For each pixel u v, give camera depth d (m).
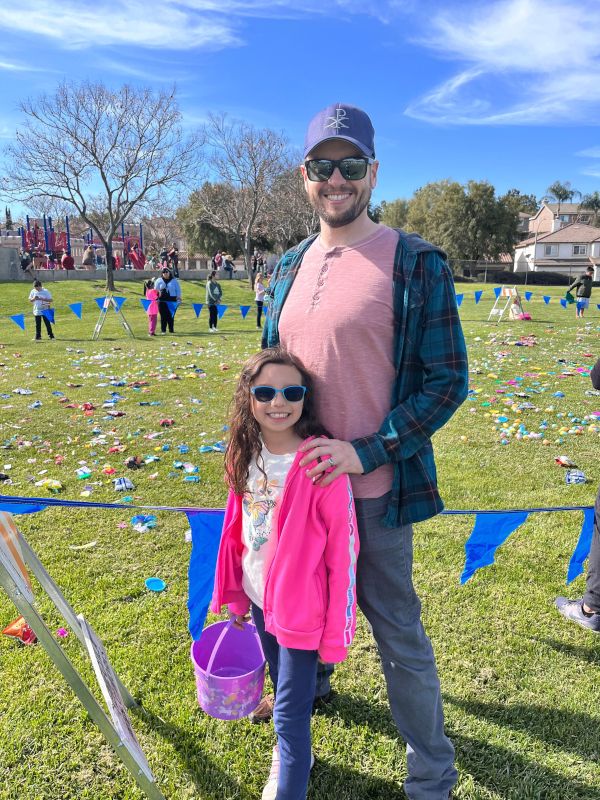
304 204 45.31
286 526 1.76
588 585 2.96
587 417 6.79
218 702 2.07
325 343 1.81
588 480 4.93
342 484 1.73
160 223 61.47
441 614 3.15
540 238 71.44
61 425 6.58
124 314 21.86
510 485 4.84
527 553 3.76
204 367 10.42
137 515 4.25
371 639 3.01
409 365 1.79
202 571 2.25
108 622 3.08
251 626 2.35
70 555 3.73
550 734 2.39
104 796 2.15
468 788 2.14
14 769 2.25
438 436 6.18
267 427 1.83
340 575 1.74
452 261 59.28
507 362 10.33
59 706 2.55
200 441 6.05
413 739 1.93
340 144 1.76
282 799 1.81
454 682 2.67
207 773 2.23
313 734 2.40
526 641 2.94
